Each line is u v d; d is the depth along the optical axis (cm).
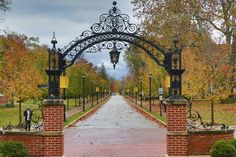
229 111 4309
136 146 2173
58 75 1716
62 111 1706
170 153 1705
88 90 8081
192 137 1736
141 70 7700
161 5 4788
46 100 1700
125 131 3030
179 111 1711
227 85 3322
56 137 1698
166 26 4716
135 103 8138
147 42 1780
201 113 4356
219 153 1536
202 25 4916
